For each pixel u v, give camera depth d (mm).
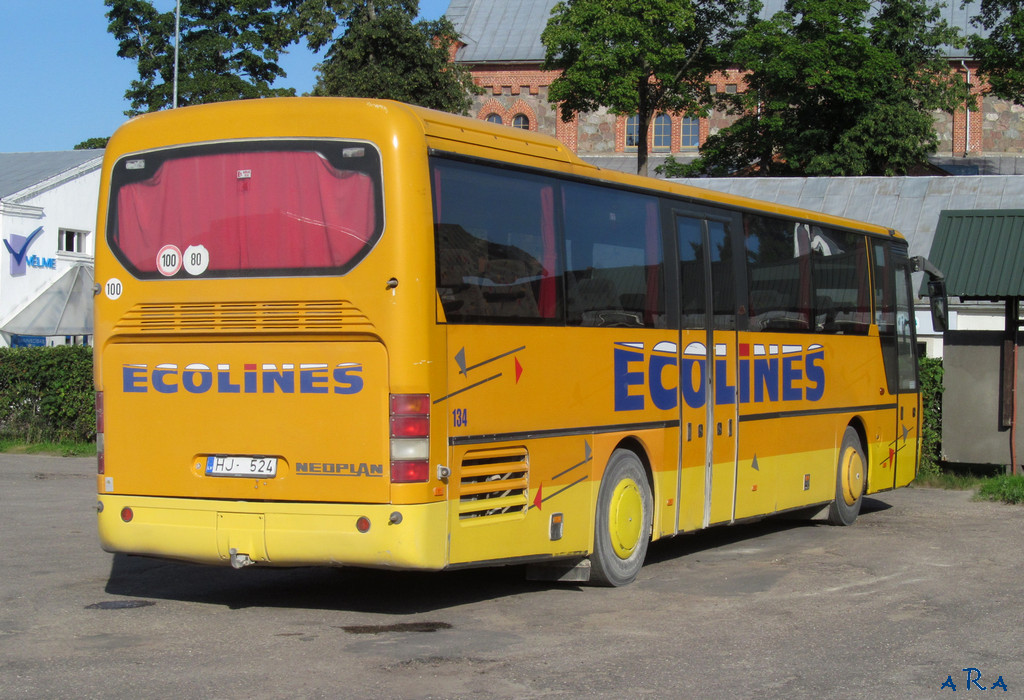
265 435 7770
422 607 8523
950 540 12266
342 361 7582
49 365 23516
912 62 50344
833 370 13273
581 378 9039
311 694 6066
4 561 10367
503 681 6355
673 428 10273
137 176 8250
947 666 6855
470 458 7906
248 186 7887
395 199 7516
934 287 15469
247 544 7785
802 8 49188
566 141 62594
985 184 36219
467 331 7887
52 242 35281
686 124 60750
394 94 52125
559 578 9453
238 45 56250
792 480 12359
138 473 8164
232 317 7867
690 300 10609
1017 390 17547
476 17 66062
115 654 6941
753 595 9086
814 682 6445
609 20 46312
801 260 12703
